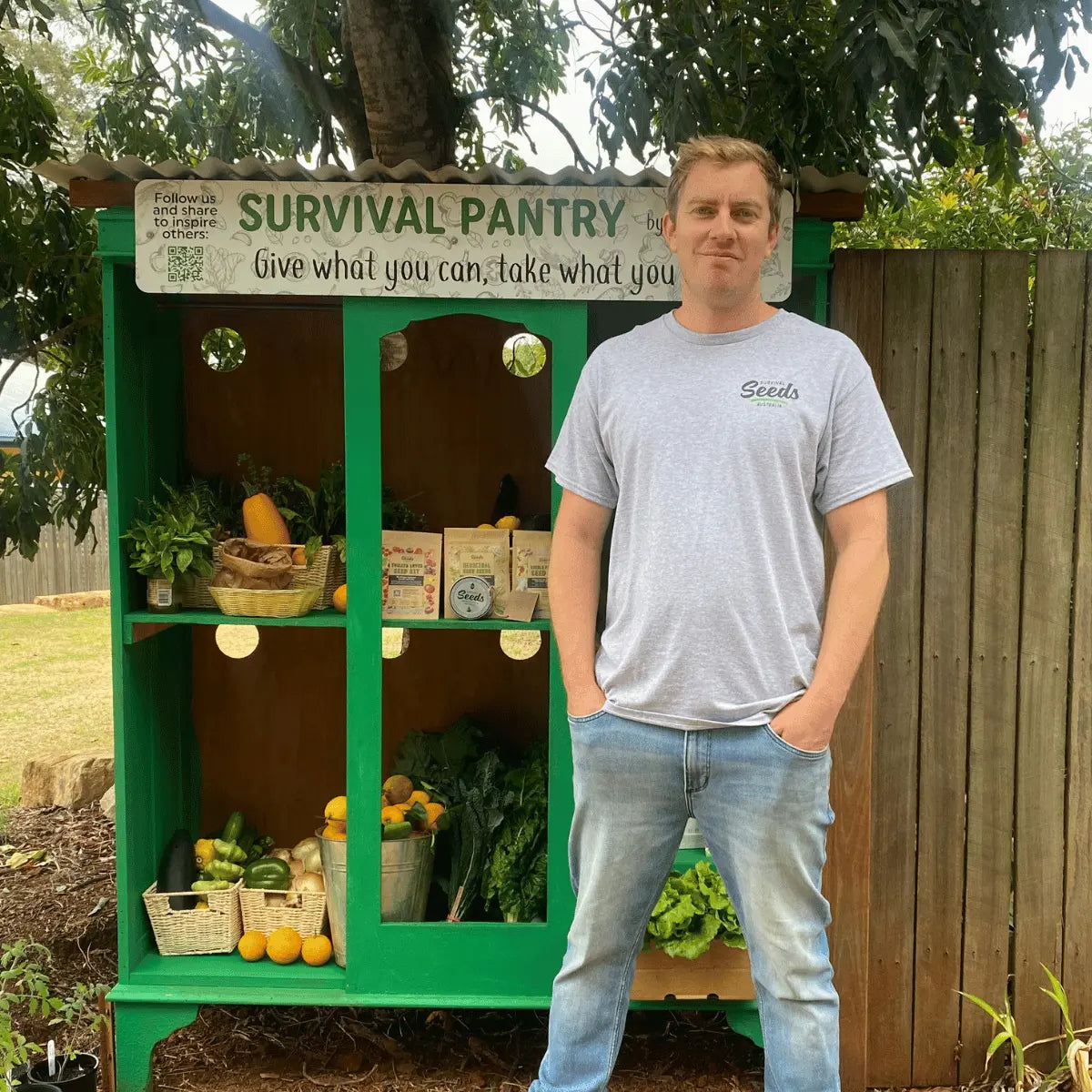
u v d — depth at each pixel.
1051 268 2.42
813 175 2.27
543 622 2.47
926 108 2.44
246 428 3.04
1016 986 2.54
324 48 3.75
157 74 3.67
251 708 3.14
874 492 1.76
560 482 1.93
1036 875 2.52
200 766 3.14
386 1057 2.66
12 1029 2.69
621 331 2.91
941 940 2.54
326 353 3.04
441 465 3.08
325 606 2.62
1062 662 2.49
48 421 3.17
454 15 3.46
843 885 2.49
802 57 2.75
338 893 2.55
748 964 2.38
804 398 1.74
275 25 3.79
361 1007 2.88
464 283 2.34
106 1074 2.42
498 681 3.15
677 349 1.83
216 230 2.33
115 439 2.43
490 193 2.33
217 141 3.64
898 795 2.51
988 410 2.44
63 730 5.73
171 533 2.45
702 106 2.55
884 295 2.42
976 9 2.22
